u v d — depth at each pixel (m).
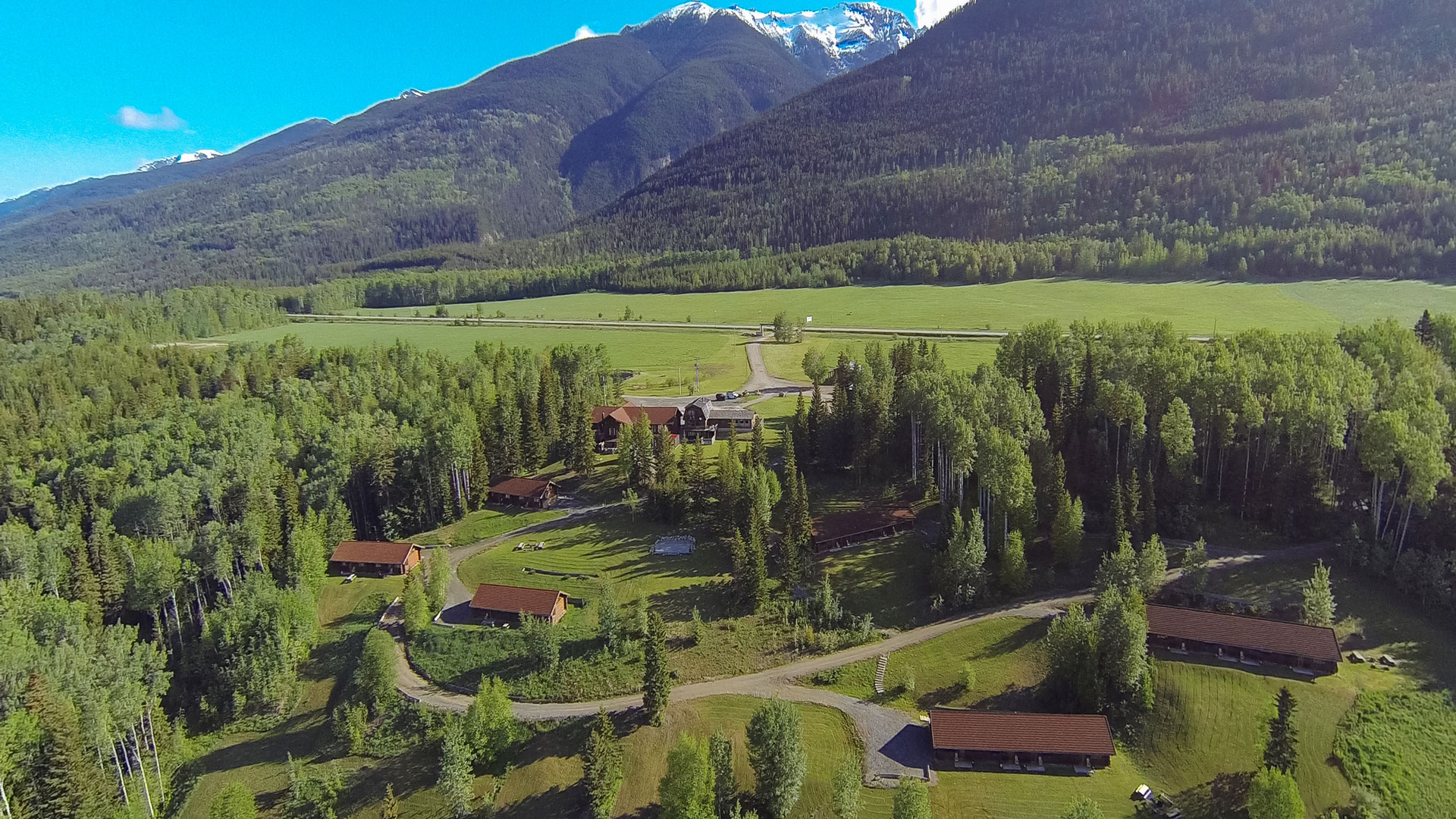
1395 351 132.38
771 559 117.69
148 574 119.94
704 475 138.38
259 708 105.50
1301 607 95.12
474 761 86.62
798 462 147.00
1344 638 91.00
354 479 155.50
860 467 140.62
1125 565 97.94
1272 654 86.88
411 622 111.00
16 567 124.12
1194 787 76.00
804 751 82.69
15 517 154.25
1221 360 124.44
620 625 105.19
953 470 121.75
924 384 132.62
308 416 185.62
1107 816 73.88
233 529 136.00
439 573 119.19
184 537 144.00
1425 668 85.75
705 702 92.50
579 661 100.75
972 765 81.06
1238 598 98.44
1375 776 73.56
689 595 112.19
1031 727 81.19
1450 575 95.31
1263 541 110.31
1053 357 147.12
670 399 195.12
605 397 191.50
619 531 132.88
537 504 147.62
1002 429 118.62
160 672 104.88
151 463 167.12
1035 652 95.19
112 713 91.88
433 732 92.50
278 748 98.44
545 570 122.44
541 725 91.56
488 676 100.94
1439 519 100.38
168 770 97.19
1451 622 91.94
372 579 130.75
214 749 100.38
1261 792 65.94
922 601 107.38
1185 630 90.75
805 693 93.62
